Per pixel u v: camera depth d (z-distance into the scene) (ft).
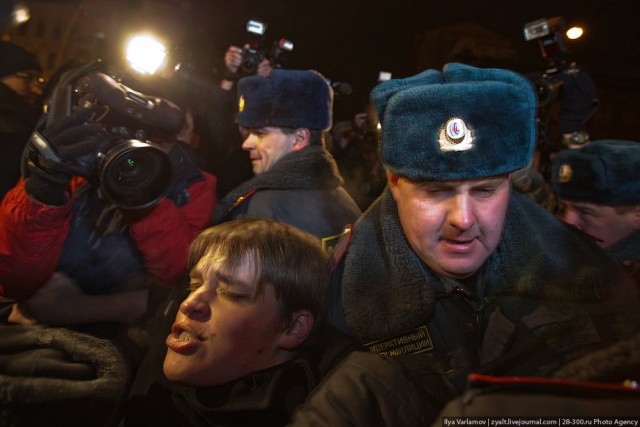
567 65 7.04
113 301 4.51
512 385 1.54
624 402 1.43
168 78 5.04
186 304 3.18
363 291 3.26
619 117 16.89
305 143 5.64
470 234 2.79
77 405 3.50
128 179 3.92
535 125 2.80
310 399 2.78
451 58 19.65
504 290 3.18
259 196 5.14
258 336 3.20
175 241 4.54
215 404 3.23
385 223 3.27
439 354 3.14
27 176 4.23
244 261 3.21
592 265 3.12
